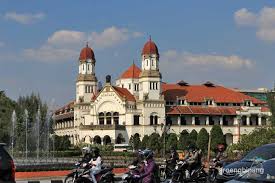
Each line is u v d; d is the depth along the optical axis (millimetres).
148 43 143500
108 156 97500
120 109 139750
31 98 125688
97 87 155875
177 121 142625
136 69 157125
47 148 114062
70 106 168750
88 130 138875
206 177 30703
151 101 140125
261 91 179375
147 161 20734
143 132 138750
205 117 144250
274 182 15141
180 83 152875
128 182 24344
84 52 155625
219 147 37312
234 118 146250
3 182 18203
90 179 27859
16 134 113250
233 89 170250
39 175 41312
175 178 30453
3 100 118938
